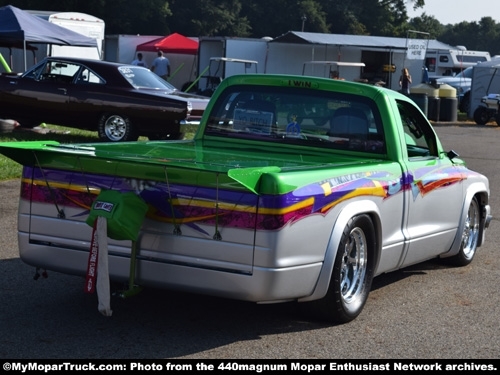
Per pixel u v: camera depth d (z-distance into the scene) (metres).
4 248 7.48
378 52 37.72
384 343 5.27
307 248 4.98
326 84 6.35
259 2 66.94
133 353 4.82
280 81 6.49
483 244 8.84
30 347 4.86
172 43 34.31
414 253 6.45
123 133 15.28
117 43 34.16
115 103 15.21
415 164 6.38
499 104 28.42
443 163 6.91
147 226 4.97
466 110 35.41
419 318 5.91
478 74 31.02
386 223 5.90
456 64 45.47
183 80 35.94
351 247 5.59
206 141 6.67
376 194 5.69
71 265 5.24
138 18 54.56
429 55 46.00
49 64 15.84
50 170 5.24
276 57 34.91
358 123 6.25
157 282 4.98
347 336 5.36
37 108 15.76
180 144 6.48
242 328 5.40
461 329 5.69
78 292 6.11
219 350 4.94
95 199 4.98
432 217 6.68
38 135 16.28
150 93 15.18
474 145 21.06
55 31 18.91
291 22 67.12
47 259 5.30
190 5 60.38
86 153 5.14
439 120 29.78
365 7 76.50
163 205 4.91
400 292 6.65
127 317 5.53
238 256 4.77
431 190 6.56
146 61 34.84
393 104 6.29
